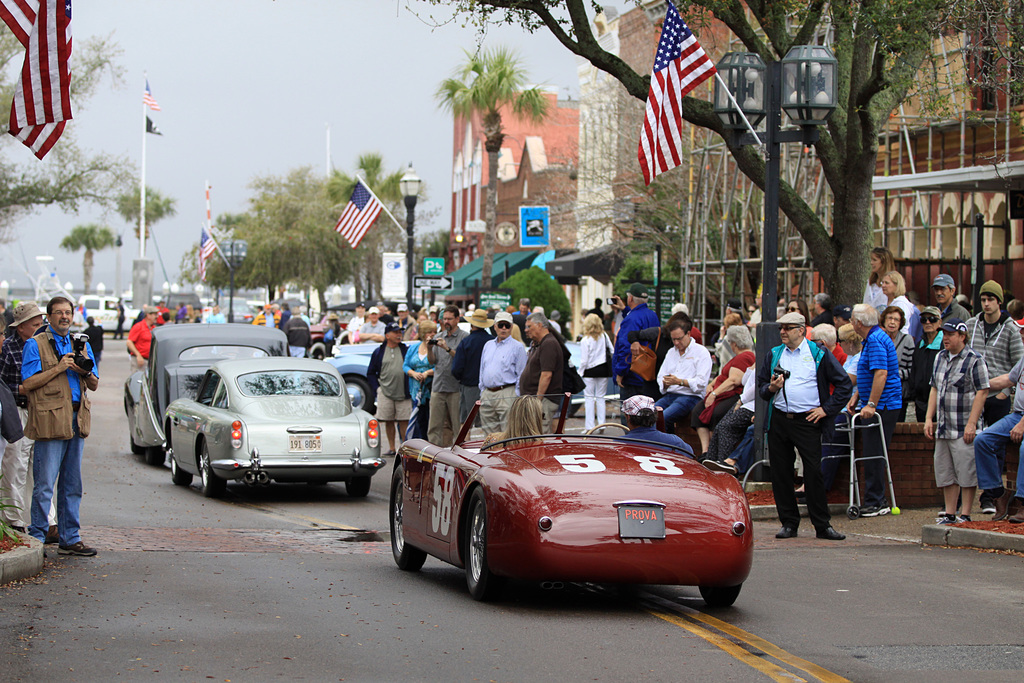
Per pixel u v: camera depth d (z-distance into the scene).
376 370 27.28
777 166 18.88
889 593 12.28
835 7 22.42
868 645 9.98
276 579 12.87
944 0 21.42
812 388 16.38
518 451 12.29
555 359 22.45
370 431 20.44
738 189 41.38
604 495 10.94
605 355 27.33
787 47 23.95
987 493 17.25
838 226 24.44
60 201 58.12
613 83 53.91
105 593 11.71
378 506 20.17
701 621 10.95
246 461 19.70
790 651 9.76
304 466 19.91
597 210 52.81
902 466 18.98
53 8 15.16
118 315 92.00
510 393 22.89
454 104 50.66
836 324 20.88
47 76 15.17
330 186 92.62
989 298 17.45
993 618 11.05
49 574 12.62
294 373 21.48
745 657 9.51
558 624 10.73
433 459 13.09
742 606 11.66
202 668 8.92
